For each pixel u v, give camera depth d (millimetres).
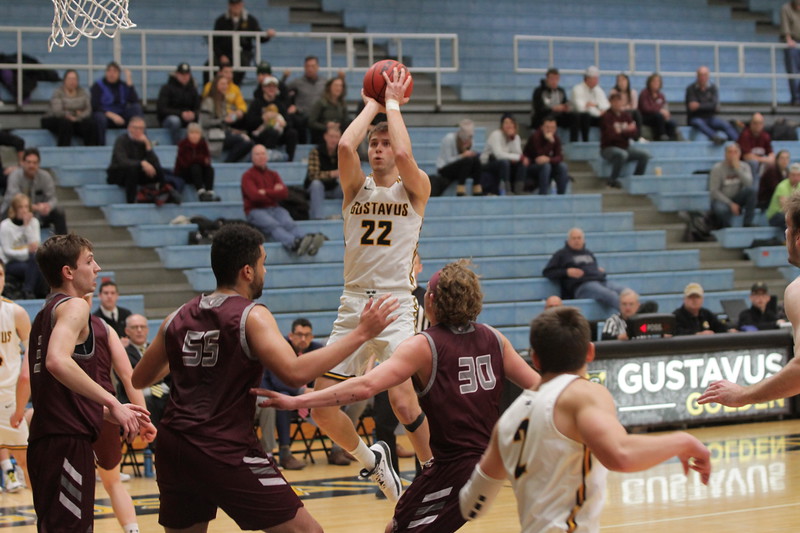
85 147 15062
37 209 13148
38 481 5344
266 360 4664
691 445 3660
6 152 15102
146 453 10484
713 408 11992
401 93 6289
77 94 15367
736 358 12078
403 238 6301
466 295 4922
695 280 15539
